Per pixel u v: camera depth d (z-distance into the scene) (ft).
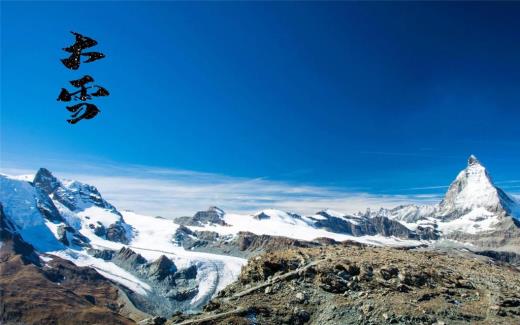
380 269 219.41
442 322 177.06
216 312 198.90
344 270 221.66
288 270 228.43
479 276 228.63
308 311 198.18
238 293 216.74
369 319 184.34
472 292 207.31
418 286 208.44
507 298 193.36
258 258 244.63
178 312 209.67
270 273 228.63
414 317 180.65
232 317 189.98
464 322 177.99
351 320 186.50
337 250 269.44
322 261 231.50
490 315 183.32
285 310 197.98
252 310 196.03
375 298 197.67
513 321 177.88
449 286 210.38
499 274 241.14
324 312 195.72
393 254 263.90
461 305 191.83
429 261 252.62
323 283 212.02
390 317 182.60
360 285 210.18
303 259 239.30
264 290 214.69
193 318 197.67
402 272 215.92
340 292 207.82
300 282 216.74
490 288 210.18
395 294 200.44
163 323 205.46
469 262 271.28
